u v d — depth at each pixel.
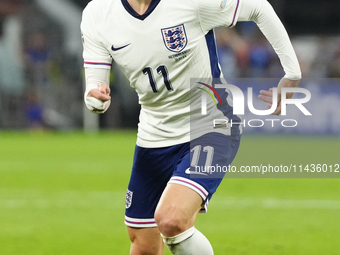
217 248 15.43
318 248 15.47
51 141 49.72
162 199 10.37
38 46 59.34
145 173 12.08
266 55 59.50
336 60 62.41
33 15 60.72
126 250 15.38
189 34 11.08
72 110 58.19
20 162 36.38
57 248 15.59
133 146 45.44
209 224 18.50
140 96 11.88
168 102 11.59
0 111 56.88
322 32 70.12
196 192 10.45
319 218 19.50
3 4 60.31
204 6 10.99
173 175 10.80
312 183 27.89
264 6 11.48
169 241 10.24
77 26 60.84
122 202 22.70
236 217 19.62
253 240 16.34
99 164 35.06
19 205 22.22
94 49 11.72
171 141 11.69
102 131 57.88
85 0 62.38
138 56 11.20
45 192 25.23
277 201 22.83
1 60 57.38
